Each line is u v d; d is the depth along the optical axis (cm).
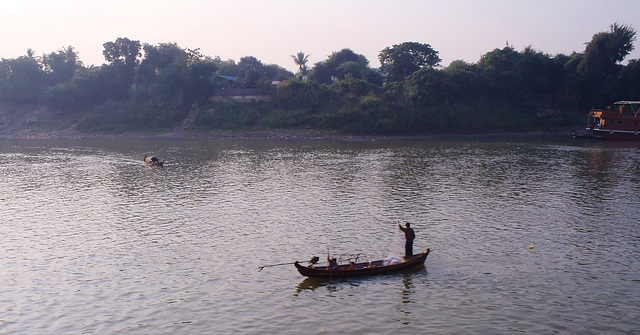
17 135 13462
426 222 4025
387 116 12788
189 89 14362
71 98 14800
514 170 6694
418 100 13162
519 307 2488
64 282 2886
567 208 4453
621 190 5241
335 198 4984
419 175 6325
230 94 14562
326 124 12988
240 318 2417
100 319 2425
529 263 3086
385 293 2697
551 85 15062
